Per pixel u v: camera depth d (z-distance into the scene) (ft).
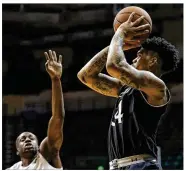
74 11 50.96
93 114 49.44
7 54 52.90
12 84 52.11
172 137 44.45
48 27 52.29
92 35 50.65
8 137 48.70
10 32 54.29
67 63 50.83
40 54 52.60
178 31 46.68
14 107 50.65
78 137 49.67
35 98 51.55
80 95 49.93
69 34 51.34
